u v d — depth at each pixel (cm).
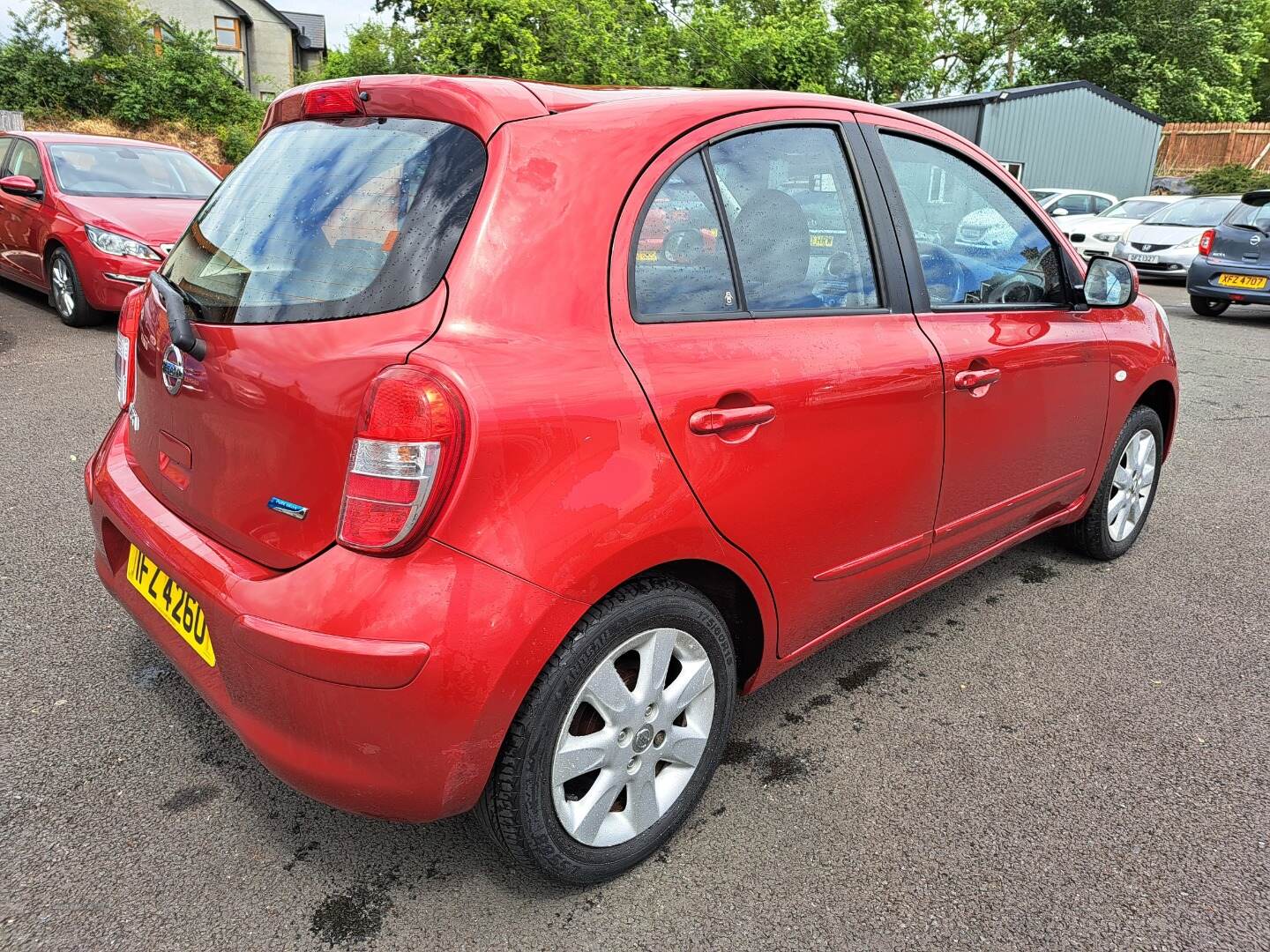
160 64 2484
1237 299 1084
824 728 261
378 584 156
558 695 172
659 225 193
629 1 2202
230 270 195
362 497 156
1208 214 1427
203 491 191
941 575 286
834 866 205
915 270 251
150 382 212
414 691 156
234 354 179
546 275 174
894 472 239
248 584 169
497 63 1989
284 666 160
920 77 2722
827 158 234
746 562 204
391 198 181
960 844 213
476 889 196
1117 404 339
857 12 2636
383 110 197
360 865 202
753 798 229
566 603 166
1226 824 222
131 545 217
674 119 201
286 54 3981
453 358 158
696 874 202
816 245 227
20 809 214
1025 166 2138
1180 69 2903
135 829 210
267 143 221
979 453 271
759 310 210
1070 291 312
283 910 188
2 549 351
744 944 183
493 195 173
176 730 246
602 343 178
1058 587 358
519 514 161
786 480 208
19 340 717
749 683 229
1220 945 185
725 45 2264
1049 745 254
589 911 191
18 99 2262
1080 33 2959
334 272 178
